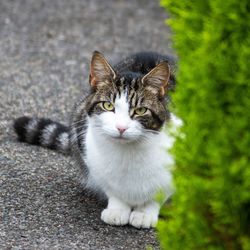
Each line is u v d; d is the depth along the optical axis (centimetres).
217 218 552
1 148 1009
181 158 555
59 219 808
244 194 518
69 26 1684
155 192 809
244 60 516
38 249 721
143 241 771
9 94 1239
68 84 1317
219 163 521
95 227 797
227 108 537
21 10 1762
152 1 1891
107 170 806
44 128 1030
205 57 529
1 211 812
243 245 543
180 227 569
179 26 575
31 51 1503
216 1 523
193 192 543
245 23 522
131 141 775
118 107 774
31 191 873
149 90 784
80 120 867
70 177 926
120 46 1576
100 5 1852
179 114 566
